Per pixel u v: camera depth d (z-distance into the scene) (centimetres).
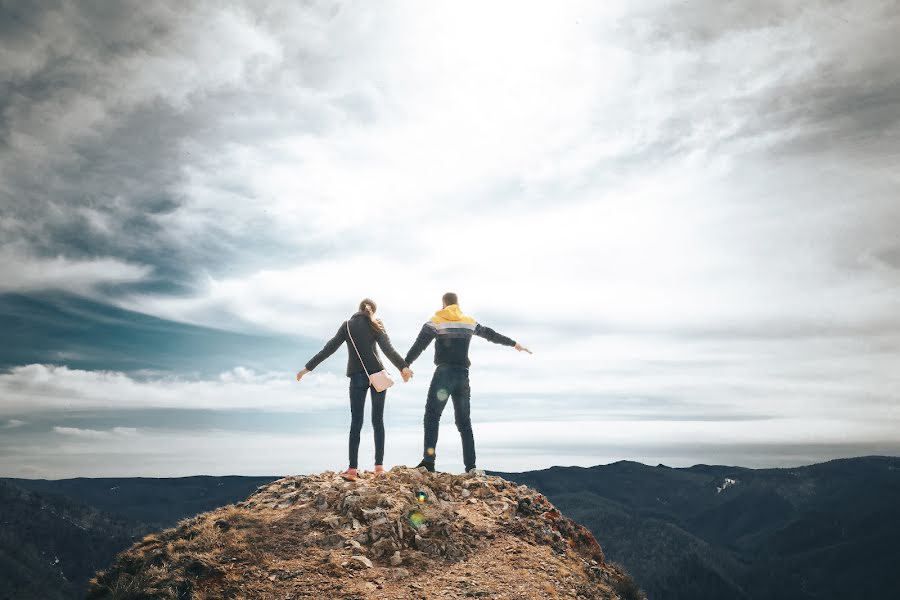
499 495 1105
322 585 772
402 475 1106
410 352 1124
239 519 962
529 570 877
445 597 766
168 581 803
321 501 1008
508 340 1174
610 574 995
